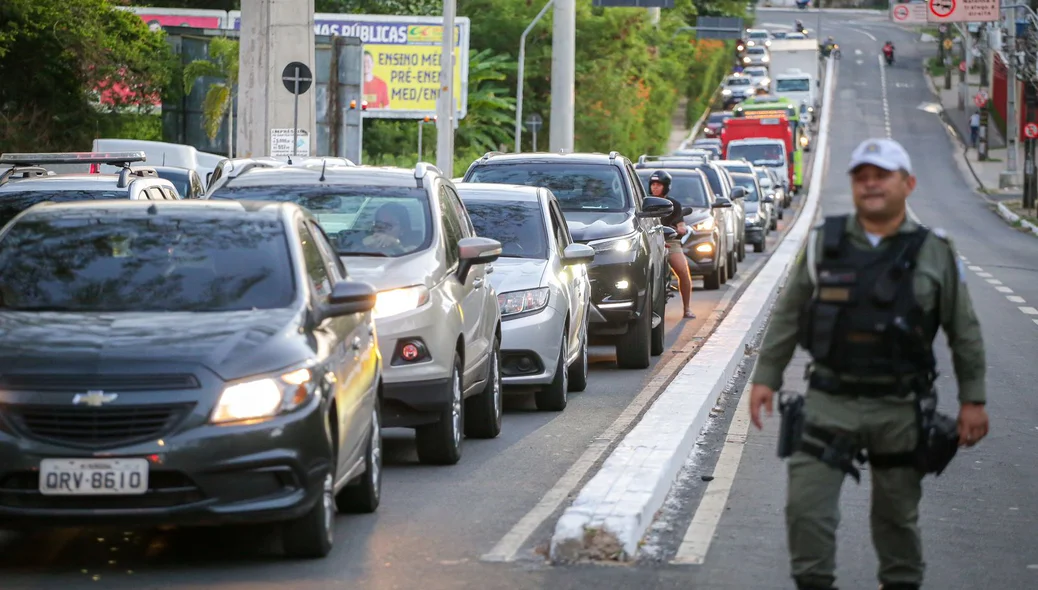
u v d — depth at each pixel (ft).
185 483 70.90
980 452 115.24
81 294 79.36
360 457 85.05
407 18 609.01
